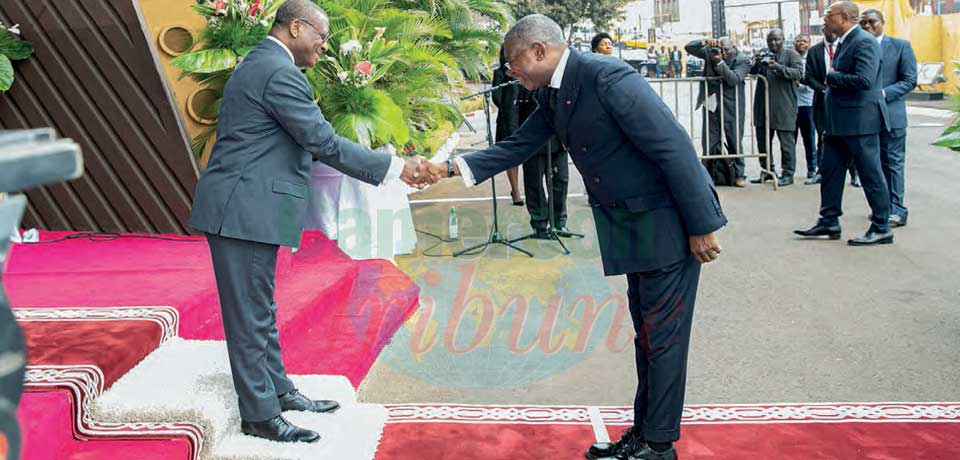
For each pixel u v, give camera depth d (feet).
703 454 10.52
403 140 18.24
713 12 90.99
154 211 17.94
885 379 13.08
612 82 9.20
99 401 9.70
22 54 17.20
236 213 9.56
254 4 17.08
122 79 17.22
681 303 9.77
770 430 11.21
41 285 13.56
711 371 13.67
